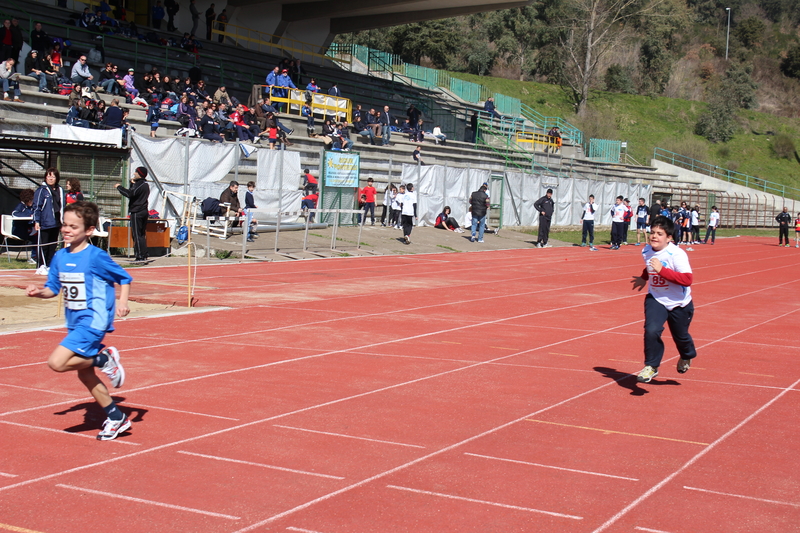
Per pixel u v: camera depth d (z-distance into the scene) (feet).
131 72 89.25
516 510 15.46
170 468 17.39
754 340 36.65
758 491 16.81
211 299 44.16
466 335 35.88
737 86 291.79
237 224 78.02
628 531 14.56
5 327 33.14
